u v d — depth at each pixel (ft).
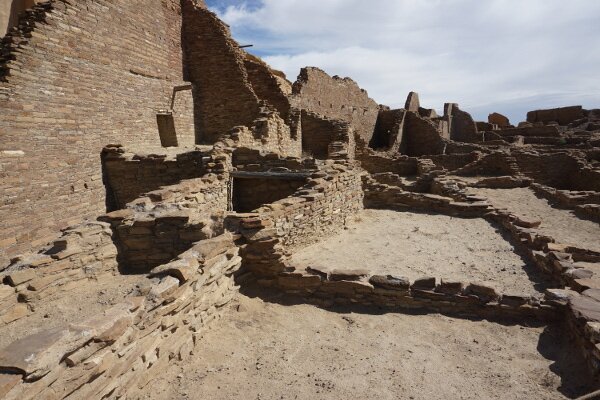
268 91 65.67
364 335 16.89
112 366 10.98
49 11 35.81
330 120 67.97
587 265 22.86
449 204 40.83
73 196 38.42
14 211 32.14
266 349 15.71
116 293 19.38
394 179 58.90
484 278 22.76
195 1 62.80
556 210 42.11
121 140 46.52
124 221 22.47
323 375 14.07
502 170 68.28
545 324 17.24
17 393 8.27
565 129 130.82
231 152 39.45
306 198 27.81
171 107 56.59
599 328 13.67
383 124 117.08
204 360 14.84
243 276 20.56
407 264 25.22
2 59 32.42
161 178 41.93
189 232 21.89
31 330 16.42
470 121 130.72
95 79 41.81
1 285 17.21
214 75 62.59
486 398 12.84
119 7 45.70
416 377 13.99
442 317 18.34
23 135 33.04
